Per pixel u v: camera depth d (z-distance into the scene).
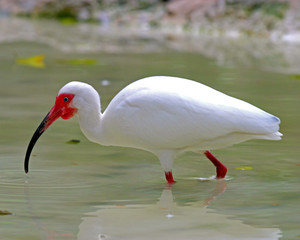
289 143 12.15
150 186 10.06
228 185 10.06
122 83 17.12
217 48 22.58
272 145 12.11
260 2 25.39
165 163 10.46
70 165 11.09
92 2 29.38
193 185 10.12
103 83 17.16
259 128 9.98
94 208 9.00
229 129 10.05
